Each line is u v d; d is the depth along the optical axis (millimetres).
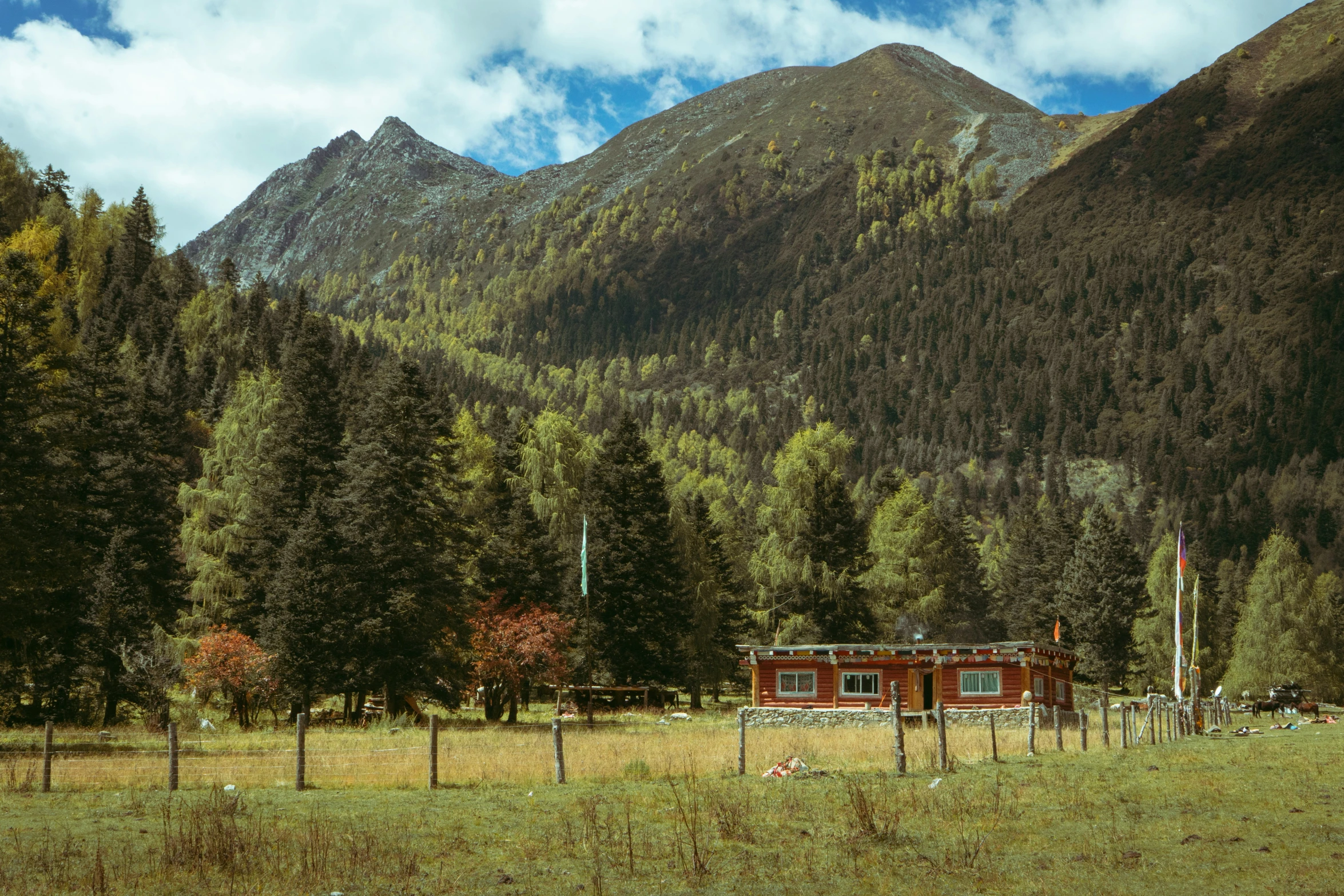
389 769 23031
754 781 20625
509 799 18219
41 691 42344
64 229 153125
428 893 11531
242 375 103000
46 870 12305
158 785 20344
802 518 69625
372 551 46719
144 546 49344
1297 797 16766
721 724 48375
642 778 21484
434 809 17109
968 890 11078
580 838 14414
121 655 45438
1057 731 27766
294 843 13852
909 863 12438
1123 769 21859
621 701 62125
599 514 62344
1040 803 16859
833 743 31344
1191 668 43562
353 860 12789
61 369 38844
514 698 50781
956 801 16859
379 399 49938
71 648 43344
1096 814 15602
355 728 42531
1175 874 11523
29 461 34594
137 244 158500
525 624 50969
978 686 48156
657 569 61375
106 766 23594
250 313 142500
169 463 60938
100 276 148000
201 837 13219
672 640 62000
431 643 48125
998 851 13102
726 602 73562
